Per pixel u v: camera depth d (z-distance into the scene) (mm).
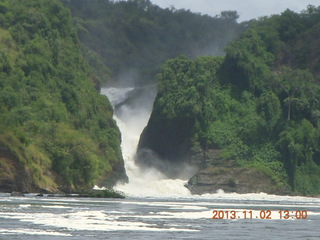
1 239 105062
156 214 154000
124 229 121000
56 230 116562
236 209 184125
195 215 155125
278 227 133375
